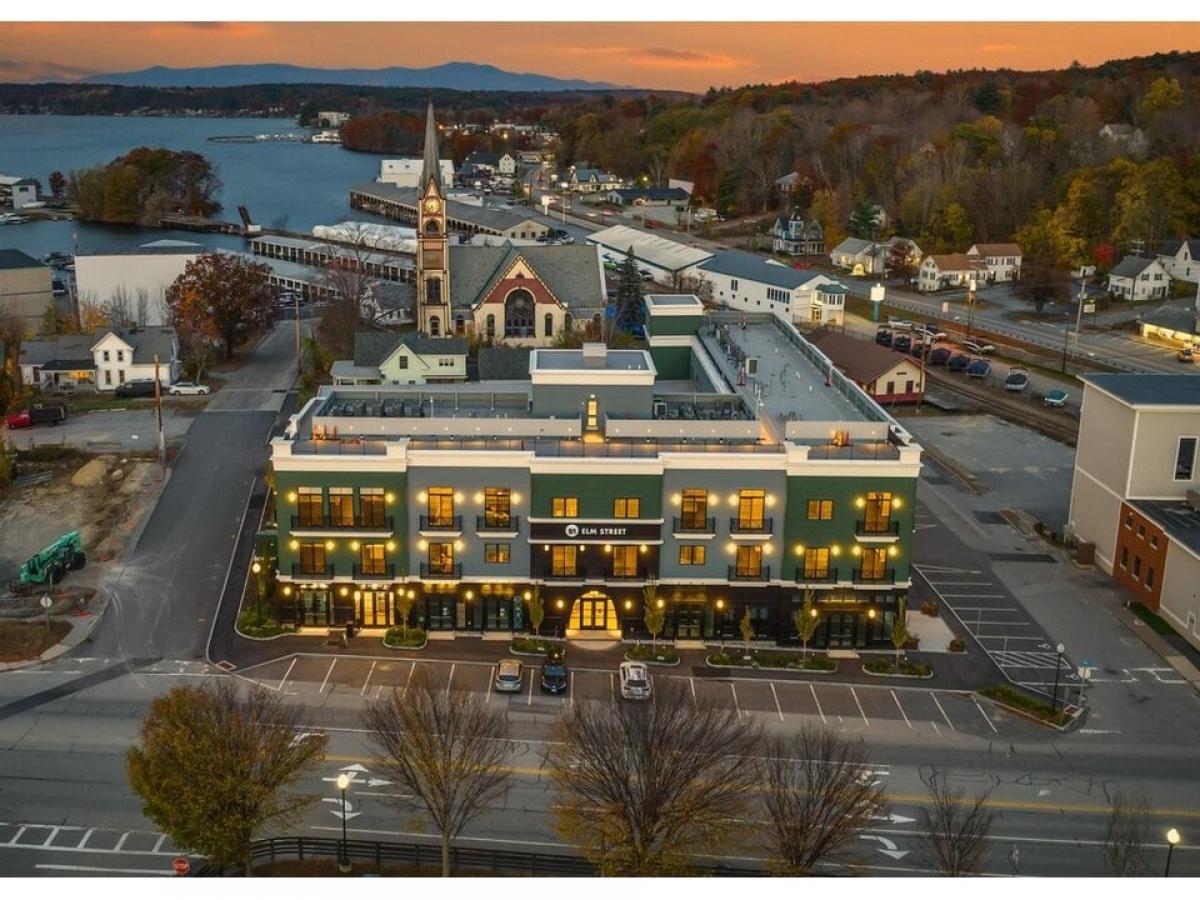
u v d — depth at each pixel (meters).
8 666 67.50
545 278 149.75
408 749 50.06
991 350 153.12
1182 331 155.38
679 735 50.34
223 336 143.75
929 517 94.38
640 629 72.88
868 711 64.31
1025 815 55.00
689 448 71.19
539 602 70.56
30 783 56.09
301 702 63.88
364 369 123.88
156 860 50.62
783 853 46.34
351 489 70.44
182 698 47.56
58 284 192.12
